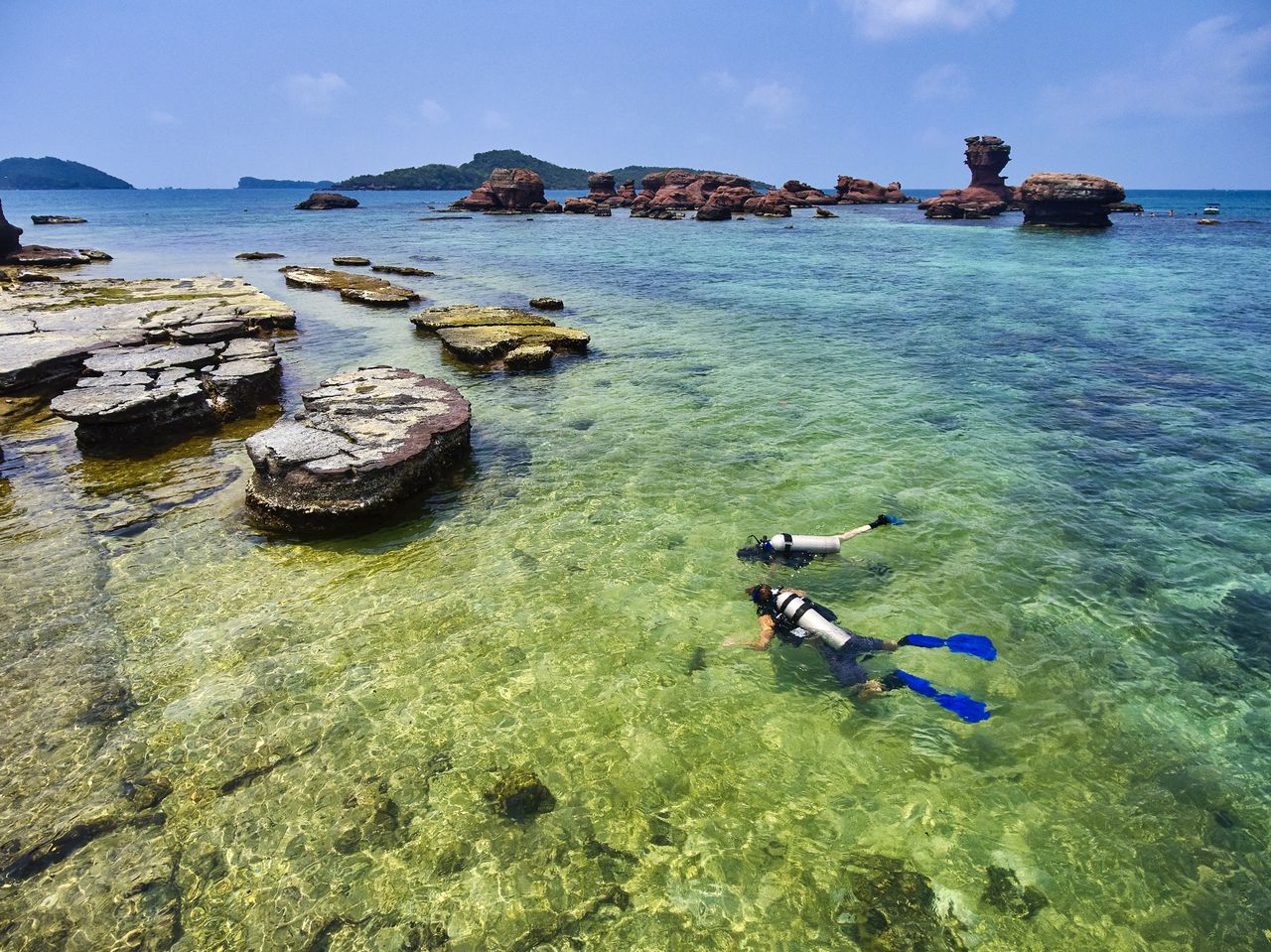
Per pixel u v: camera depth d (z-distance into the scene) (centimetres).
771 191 12575
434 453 991
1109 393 1396
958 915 401
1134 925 396
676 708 569
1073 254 4275
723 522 882
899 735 539
